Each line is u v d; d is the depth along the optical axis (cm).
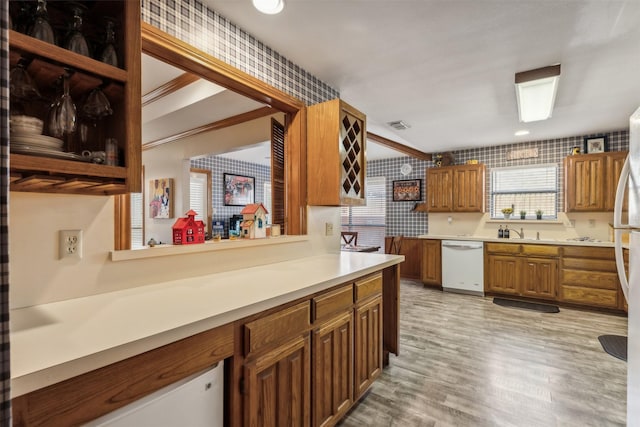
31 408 66
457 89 275
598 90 275
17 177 97
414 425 176
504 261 446
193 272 161
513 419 181
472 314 377
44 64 91
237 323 112
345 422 179
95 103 103
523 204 490
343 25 185
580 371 236
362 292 191
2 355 37
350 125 239
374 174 659
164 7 148
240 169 638
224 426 110
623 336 305
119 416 79
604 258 384
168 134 357
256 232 201
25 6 94
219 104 259
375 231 658
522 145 485
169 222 398
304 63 229
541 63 229
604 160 403
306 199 236
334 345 163
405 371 237
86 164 94
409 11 172
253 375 116
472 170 501
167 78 255
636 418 142
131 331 86
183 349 94
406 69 238
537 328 328
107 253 128
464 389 212
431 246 508
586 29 186
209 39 168
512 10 170
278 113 274
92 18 111
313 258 237
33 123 91
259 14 174
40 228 112
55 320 95
